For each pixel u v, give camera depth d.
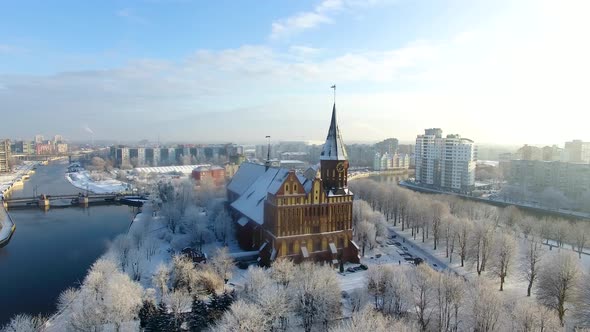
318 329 88.25
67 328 88.62
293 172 135.50
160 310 88.56
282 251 134.88
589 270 108.44
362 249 156.62
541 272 110.06
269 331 83.75
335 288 94.25
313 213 139.25
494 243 130.12
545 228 177.62
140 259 135.88
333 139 146.25
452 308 89.12
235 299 93.69
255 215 157.62
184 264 108.12
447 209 186.00
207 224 186.50
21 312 108.31
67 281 131.62
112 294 88.00
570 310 98.75
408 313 92.81
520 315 75.56
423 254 161.75
